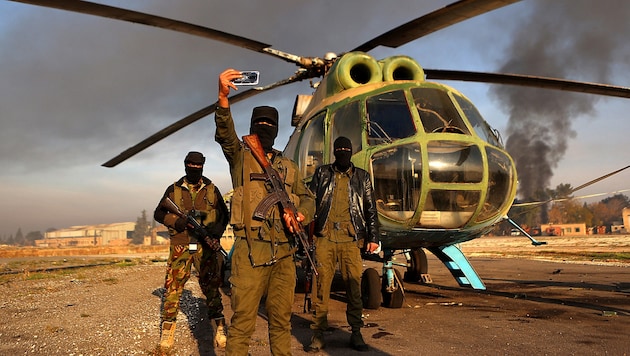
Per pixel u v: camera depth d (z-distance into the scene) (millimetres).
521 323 4973
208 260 4250
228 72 2531
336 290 8195
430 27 6777
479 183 5703
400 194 5695
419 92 6379
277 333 2783
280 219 2746
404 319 5340
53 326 5094
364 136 6059
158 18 6707
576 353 3670
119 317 5652
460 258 7820
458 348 3895
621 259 17188
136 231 187625
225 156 2826
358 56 7004
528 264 16172
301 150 7387
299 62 8680
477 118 6590
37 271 14398
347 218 4176
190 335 4609
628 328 4641
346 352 3846
